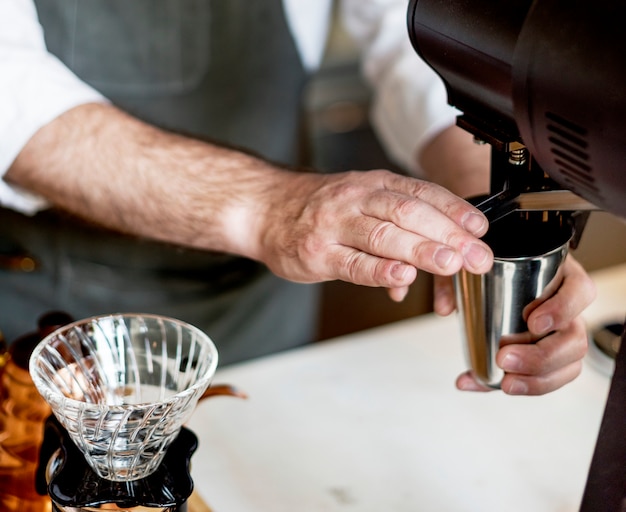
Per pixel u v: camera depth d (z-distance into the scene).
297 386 0.82
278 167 0.69
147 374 0.53
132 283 1.06
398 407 0.80
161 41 1.00
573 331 0.55
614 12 0.35
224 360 1.13
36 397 0.59
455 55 0.45
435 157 0.94
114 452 0.47
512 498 0.70
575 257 0.59
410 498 0.69
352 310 1.82
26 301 1.06
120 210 0.75
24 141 0.77
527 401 0.81
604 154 0.37
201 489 0.70
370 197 0.52
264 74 1.08
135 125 0.78
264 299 1.13
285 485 0.70
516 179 0.48
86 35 0.98
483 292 0.50
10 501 0.60
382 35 1.07
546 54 0.38
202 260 1.06
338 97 1.97
